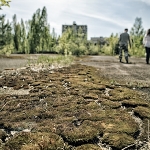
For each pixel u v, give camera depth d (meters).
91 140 2.12
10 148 1.92
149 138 2.15
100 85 4.61
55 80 5.25
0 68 8.12
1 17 33.25
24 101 3.32
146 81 5.25
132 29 26.05
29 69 7.80
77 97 3.59
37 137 2.11
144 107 3.06
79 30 31.78
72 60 12.60
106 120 2.57
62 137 2.15
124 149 1.96
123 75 6.36
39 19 35.56
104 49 35.34
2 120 2.55
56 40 35.72
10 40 35.44
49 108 3.00
